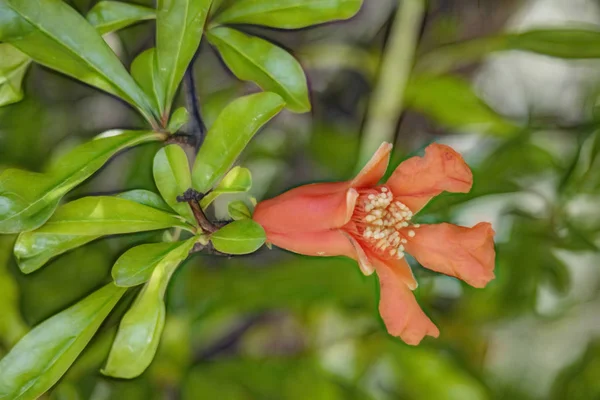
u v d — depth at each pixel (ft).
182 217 1.10
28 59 1.16
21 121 1.28
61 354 1.08
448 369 1.32
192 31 1.10
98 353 1.20
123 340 1.09
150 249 1.08
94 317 1.09
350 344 1.35
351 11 1.14
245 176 1.12
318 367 1.31
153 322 1.09
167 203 1.09
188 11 1.09
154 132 1.10
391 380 1.35
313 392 1.29
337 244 1.13
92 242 1.26
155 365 1.27
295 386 1.30
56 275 1.24
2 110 1.28
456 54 1.35
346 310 1.34
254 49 1.14
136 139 1.09
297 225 1.13
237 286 1.31
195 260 1.31
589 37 1.29
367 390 1.33
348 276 1.31
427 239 1.15
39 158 1.29
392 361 1.33
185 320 1.29
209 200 1.12
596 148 1.35
